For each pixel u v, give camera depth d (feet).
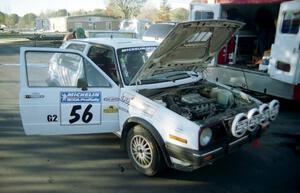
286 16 21.68
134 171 14.46
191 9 31.55
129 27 75.61
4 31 206.90
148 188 13.07
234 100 15.64
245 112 14.05
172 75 16.72
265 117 14.57
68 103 14.20
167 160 12.98
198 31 14.08
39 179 13.66
